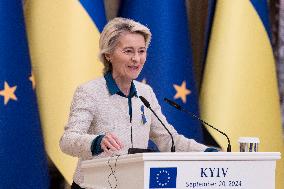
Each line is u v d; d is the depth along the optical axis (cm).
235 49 1159
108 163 584
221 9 1170
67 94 1074
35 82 1085
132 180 547
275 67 1210
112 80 719
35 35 1090
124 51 707
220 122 1143
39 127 1062
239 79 1155
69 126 689
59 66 1080
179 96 1126
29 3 1103
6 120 1038
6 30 1051
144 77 1120
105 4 1220
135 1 1140
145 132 726
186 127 1123
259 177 567
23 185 1042
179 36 1142
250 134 1154
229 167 555
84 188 651
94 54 1092
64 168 1070
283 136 1255
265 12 1196
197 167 542
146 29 718
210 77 1158
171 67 1126
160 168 530
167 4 1138
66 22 1086
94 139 625
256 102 1162
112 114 708
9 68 1046
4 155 1033
